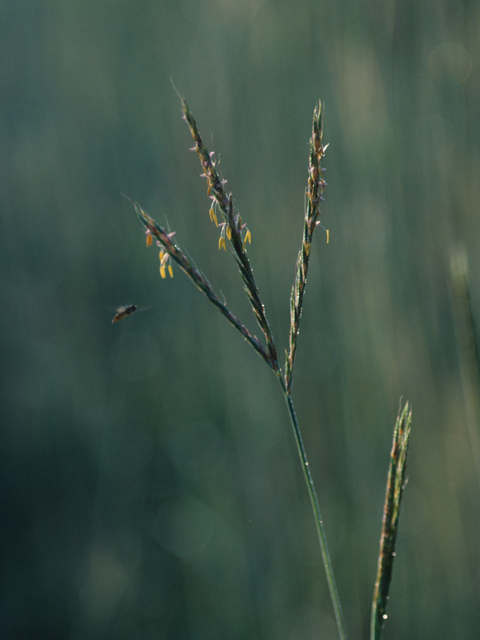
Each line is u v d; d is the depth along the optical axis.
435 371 1.44
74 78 1.85
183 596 1.58
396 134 1.42
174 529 1.66
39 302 1.92
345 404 1.48
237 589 1.53
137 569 1.65
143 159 1.78
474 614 1.35
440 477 1.44
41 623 1.59
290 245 1.53
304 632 1.45
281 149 1.52
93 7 1.77
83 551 1.73
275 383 1.58
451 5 1.37
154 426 1.79
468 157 1.37
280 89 1.52
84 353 1.90
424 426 1.46
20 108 1.90
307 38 1.49
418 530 1.45
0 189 1.88
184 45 1.66
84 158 1.88
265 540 1.54
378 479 1.44
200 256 1.68
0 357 1.87
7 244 1.90
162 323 1.81
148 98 1.75
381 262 1.45
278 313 1.56
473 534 1.38
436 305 1.43
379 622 0.60
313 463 1.51
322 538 0.59
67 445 1.82
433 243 1.42
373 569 1.43
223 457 1.68
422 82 1.41
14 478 1.78
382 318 1.45
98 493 1.78
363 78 1.44
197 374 1.74
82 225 1.91
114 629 1.57
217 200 0.59
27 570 1.69
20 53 1.89
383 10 1.41
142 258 1.86
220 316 1.67
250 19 1.55
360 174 1.46
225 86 1.58
